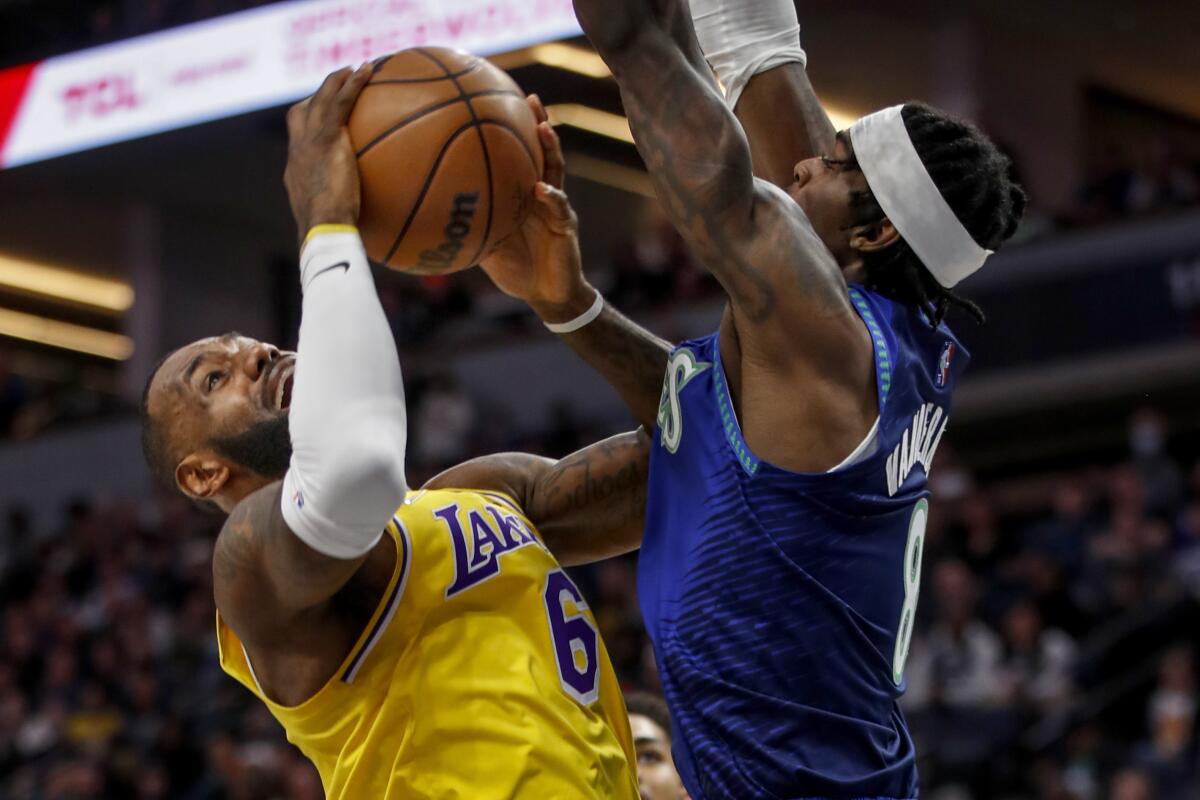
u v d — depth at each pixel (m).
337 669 2.86
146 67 13.22
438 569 2.93
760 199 2.58
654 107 2.61
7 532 18.84
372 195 2.72
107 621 15.05
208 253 20.03
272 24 12.52
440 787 2.80
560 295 3.04
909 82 17.05
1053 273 14.58
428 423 15.66
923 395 2.71
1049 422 15.19
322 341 2.62
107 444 18.75
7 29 14.17
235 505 3.15
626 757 3.04
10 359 23.97
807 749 2.59
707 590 2.63
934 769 9.48
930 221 2.68
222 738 11.88
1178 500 11.76
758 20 3.16
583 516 3.24
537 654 2.94
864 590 2.64
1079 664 10.03
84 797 12.22
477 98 2.75
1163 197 15.02
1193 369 13.78
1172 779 8.92
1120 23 16.81
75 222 20.61
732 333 2.67
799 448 2.56
